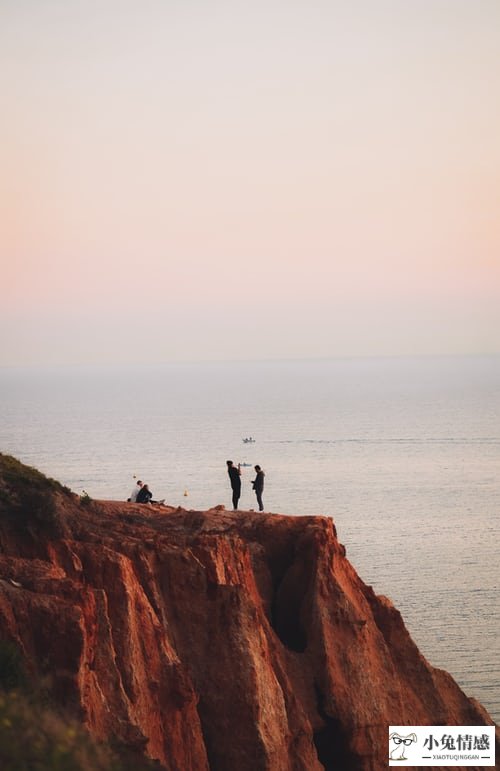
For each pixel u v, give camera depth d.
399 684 43.59
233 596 39.56
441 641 104.88
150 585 38.84
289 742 39.16
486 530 173.50
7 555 37.44
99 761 22.38
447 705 45.34
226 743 37.75
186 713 36.78
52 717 23.80
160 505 50.31
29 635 32.69
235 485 55.44
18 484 40.22
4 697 24.23
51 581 34.56
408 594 124.81
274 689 39.09
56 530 38.81
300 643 43.34
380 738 41.66
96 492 195.38
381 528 175.38
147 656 36.50
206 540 41.56
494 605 118.50
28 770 20.80
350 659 42.22
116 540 39.97
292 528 46.03
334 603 43.09
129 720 33.56
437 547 157.00
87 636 33.75
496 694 89.56
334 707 41.19
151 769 27.03
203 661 38.78
